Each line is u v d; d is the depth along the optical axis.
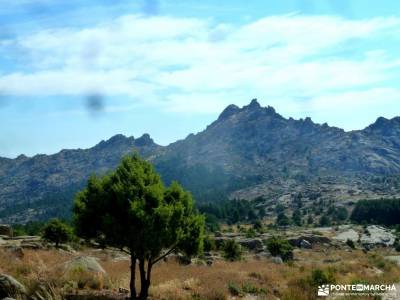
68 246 50.03
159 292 21.17
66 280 20.62
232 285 23.70
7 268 22.12
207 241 69.19
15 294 16.25
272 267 38.69
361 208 187.12
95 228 20.48
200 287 22.83
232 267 38.53
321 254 71.06
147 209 19.61
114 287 21.88
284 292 23.58
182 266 35.59
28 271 21.86
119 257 41.97
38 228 114.94
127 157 21.36
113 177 20.73
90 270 24.14
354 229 140.38
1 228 58.91
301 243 91.75
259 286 24.81
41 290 17.36
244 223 197.75
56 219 55.69
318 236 96.06
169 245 20.50
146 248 19.31
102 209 20.05
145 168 21.39
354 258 55.94
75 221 20.67
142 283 20.08
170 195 21.50
